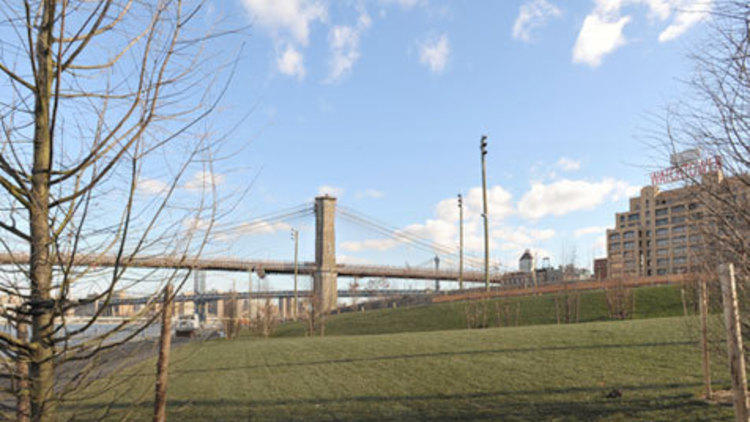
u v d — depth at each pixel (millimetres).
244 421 9609
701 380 9172
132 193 3309
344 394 11195
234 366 16562
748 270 5273
